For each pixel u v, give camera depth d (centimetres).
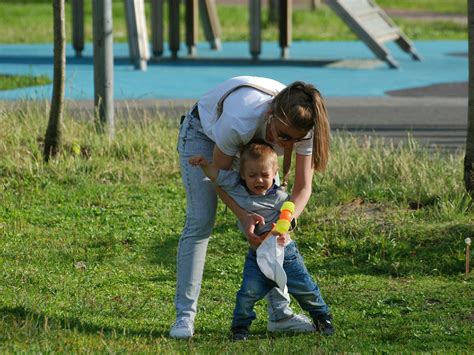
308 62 5494
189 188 1379
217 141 1304
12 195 2322
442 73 5128
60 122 2566
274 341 1391
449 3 10481
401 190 2323
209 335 1436
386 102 4078
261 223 1345
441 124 3528
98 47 2814
